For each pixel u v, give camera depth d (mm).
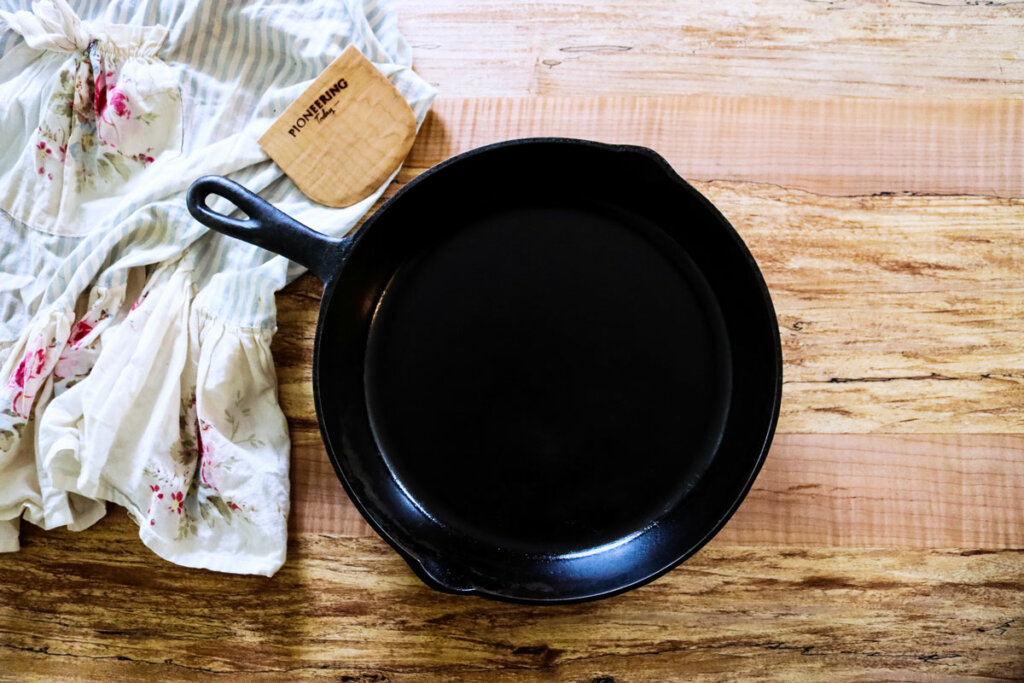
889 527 997
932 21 1043
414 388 1026
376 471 1019
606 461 1015
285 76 1048
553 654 1004
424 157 1049
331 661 1011
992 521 994
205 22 1039
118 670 1020
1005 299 1013
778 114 1037
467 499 1018
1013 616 986
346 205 1027
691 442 1014
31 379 993
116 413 991
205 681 1015
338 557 1015
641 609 1003
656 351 1019
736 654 997
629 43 1053
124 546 1025
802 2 1051
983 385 1005
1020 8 1042
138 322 1009
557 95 1049
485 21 1062
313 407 1027
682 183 936
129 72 1031
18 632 1024
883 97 1036
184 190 1021
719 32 1050
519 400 1020
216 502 1003
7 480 1006
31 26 1021
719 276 1015
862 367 1011
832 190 1028
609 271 1029
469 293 1031
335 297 975
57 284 1013
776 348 927
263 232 945
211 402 998
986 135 1028
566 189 1036
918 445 1003
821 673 993
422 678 1007
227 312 1008
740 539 1002
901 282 1018
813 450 1005
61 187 1036
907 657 990
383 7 1050
